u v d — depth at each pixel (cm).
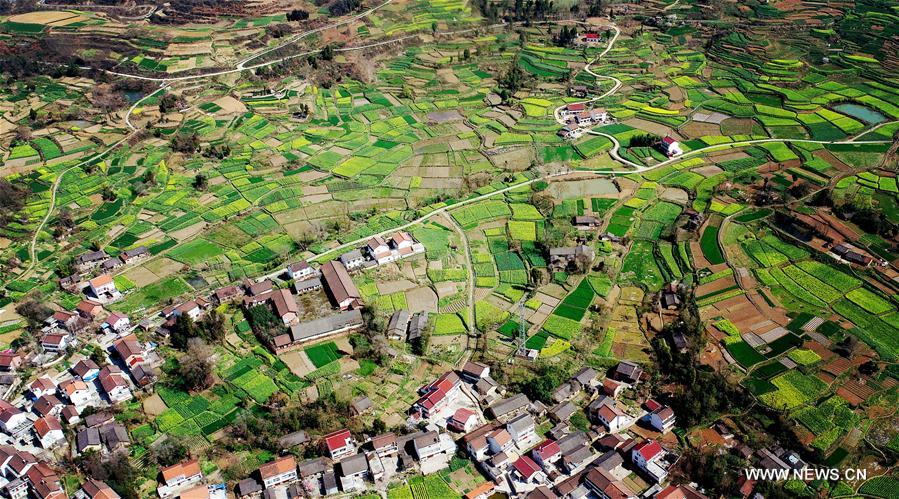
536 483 9438
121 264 14550
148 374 11244
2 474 9900
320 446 9950
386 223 15588
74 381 11000
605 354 11538
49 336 12138
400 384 11150
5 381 11444
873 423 9962
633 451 9588
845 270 13188
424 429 10294
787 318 12081
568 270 13638
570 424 10312
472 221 15525
